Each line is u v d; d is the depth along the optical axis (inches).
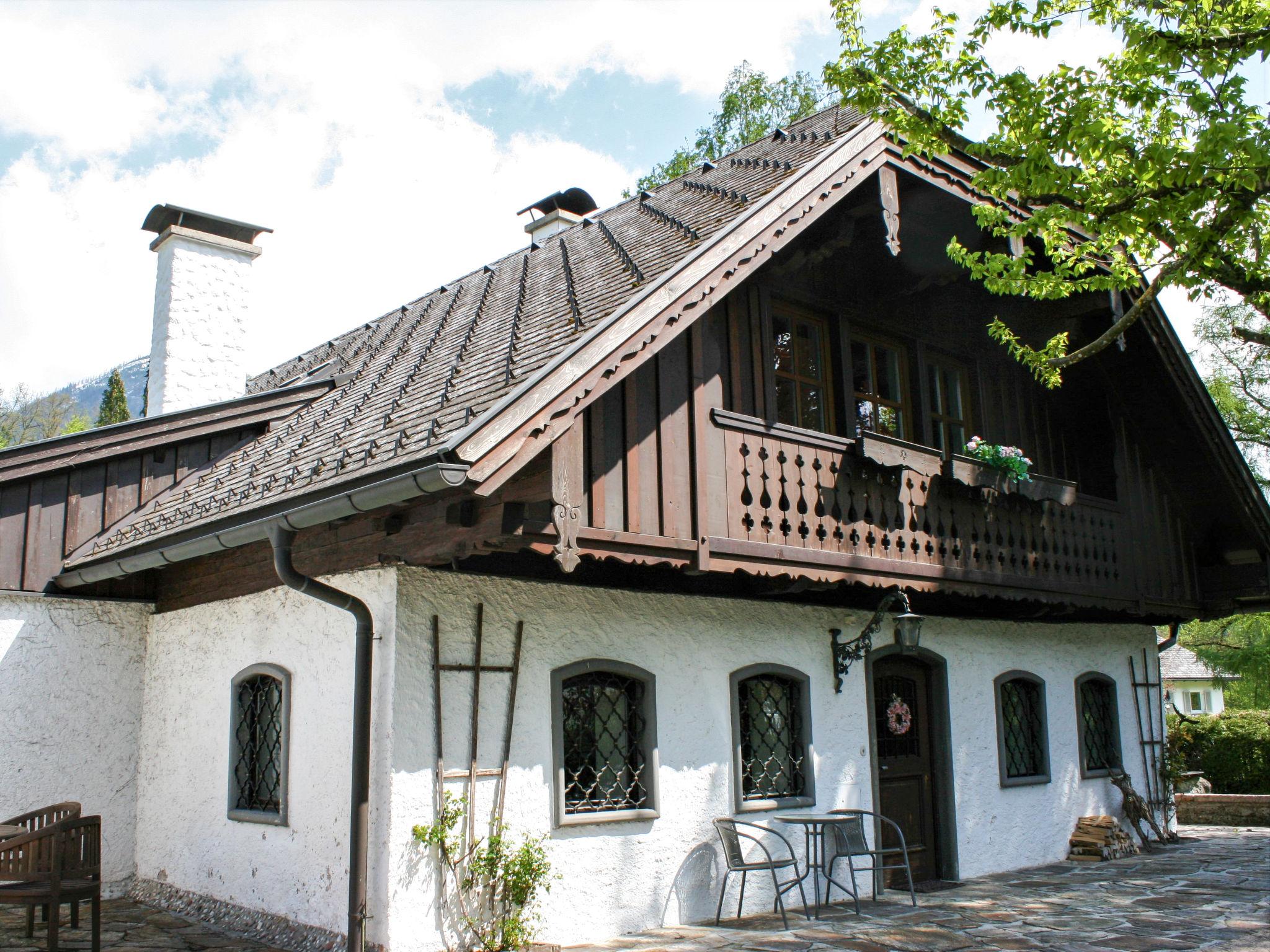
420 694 269.6
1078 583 437.1
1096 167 297.1
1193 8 277.6
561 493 243.9
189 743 344.8
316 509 241.4
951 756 416.2
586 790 304.5
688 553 287.9
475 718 277.9
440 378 300.5
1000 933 303.3
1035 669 472.7
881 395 405.7
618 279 311.6
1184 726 730.2
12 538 346.6
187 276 456.1
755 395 341.7
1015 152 298.4
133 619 376.8
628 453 278.2
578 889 291.7
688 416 299.3
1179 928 310.2
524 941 269.4
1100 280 319.6
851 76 307.1
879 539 348.5
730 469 307.1
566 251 415.2
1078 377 497.7
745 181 371.6
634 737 319.0
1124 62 284.7
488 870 270.8
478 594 286.5
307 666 296.2
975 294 453.7
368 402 328.5
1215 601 531.2
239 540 274.1
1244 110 270.2
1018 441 462.3
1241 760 700.7
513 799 282.2
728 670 345.1
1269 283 291.4
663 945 284.7
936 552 368.8
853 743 380.8
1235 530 526.0
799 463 328.8
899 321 414.0
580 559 287.7
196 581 357.7
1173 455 507.2
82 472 363.3
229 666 331.6
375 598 275.9
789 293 367.9
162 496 374.0
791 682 369.4
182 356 448.5
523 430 230.2
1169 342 472.7
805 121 443.5
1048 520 428.1
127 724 369.4
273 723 312.7
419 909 259.3
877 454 344.2
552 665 298.5
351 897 256.5
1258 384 914.7
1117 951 280.2
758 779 352.2
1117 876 416.8
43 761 347.9
